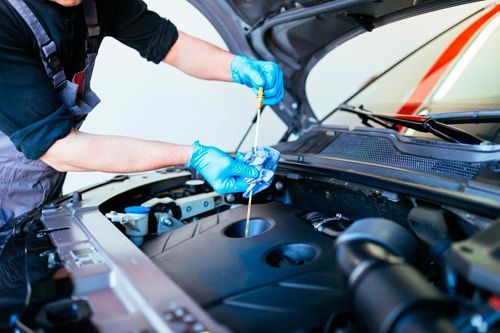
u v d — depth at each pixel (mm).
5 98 1001
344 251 643
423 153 1126
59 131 1042
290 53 1877
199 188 1515
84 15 1221
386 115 1430
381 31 2844
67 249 921
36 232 1054
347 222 1134
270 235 1041
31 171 1373
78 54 1286
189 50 1498
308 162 1394
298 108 2096
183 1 3105
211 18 1934
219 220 1196
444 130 1178
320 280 813
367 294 568
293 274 848
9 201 1409
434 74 1558
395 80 1731
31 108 1027
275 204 1320
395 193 977
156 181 1577
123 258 836
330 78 3129
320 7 1444
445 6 1327
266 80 1407
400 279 555
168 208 1354
